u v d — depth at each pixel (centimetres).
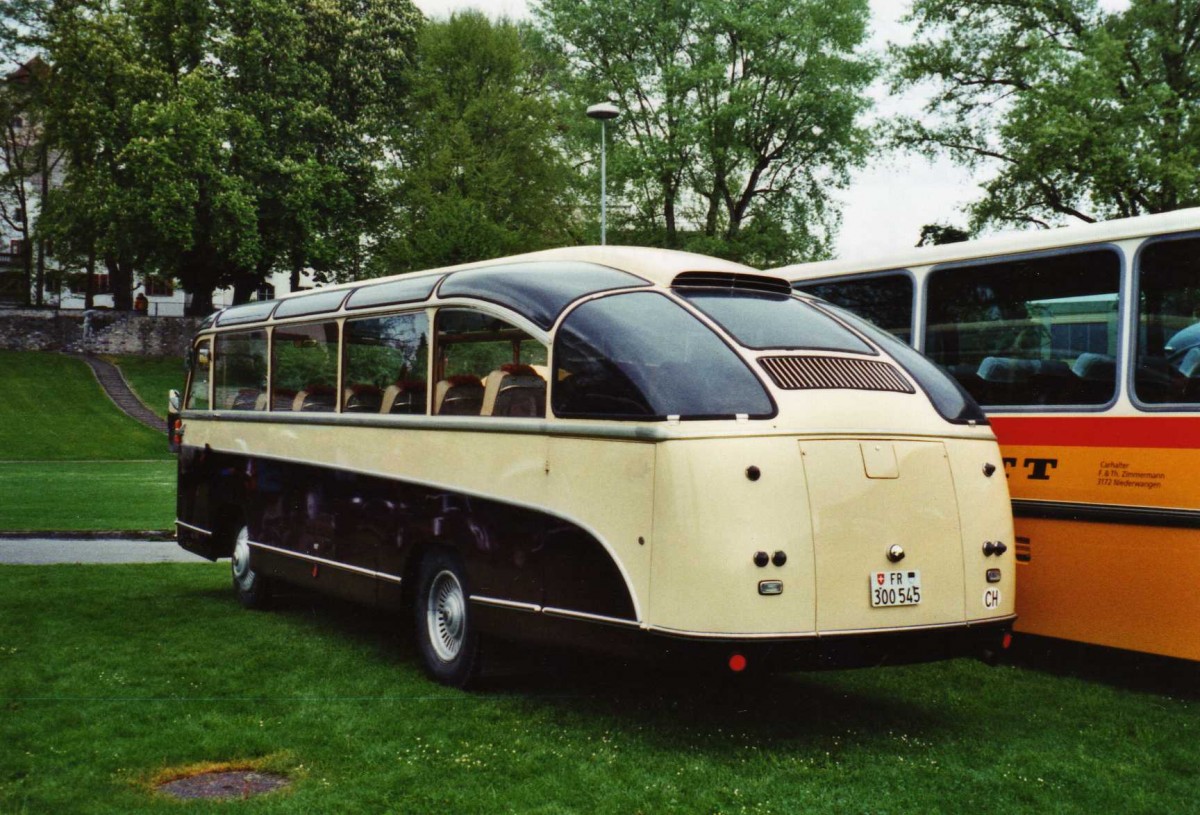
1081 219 3272
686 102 4275
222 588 1156
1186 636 689
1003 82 3556
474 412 698
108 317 6394
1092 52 3075
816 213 4472
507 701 671
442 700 672
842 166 4356
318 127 5256
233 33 5269
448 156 4766
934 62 3600
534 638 629
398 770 534
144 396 5575
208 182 4984
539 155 4972
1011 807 493
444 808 483
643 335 603
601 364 603
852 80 4225
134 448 4622
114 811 473
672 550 549
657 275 645
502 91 5006
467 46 5022
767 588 540
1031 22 3472
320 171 5234
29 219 6744
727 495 544
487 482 675
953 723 642
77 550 1557
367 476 806
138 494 2547
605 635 582
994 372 818
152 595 1094
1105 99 3031
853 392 596
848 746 589
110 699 666
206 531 1096
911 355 664
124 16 5191
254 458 995
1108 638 731
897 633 571
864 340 651
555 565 615
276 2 5266
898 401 611
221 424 1073
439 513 716
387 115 5659
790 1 4247
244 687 705
